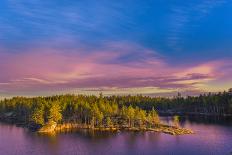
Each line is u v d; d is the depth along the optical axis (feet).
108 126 609.01
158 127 593.83
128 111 617.62
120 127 604.08
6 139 491.31
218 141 443.73
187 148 401.90
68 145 435.94
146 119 625.41
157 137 491.72
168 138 480.23
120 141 462.19
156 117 625.00
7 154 385.70
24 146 433.07
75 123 639.35
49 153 389.60
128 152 387.75
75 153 387.34
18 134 545.03
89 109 647.97
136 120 631.97
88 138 492.54
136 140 468.34
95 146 426.92
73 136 513.45
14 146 433.07
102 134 531.09
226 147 401.08
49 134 539.70
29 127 636.48
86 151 397.39
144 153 380.99
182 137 486.38
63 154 383.04
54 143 452.76
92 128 599.57
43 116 637.30
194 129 574.15
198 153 373.40
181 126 618.03
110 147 419.13
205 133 522.06
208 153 371.35
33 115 634.84
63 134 535.60
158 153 379.35
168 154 372.99
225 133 517.96
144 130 568.41
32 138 498.69
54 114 602.85
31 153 390.42
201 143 432.25
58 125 613.11
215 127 597.93
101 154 379.76
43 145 438.81
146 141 458.91
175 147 410.31
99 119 613.52
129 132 549.54
